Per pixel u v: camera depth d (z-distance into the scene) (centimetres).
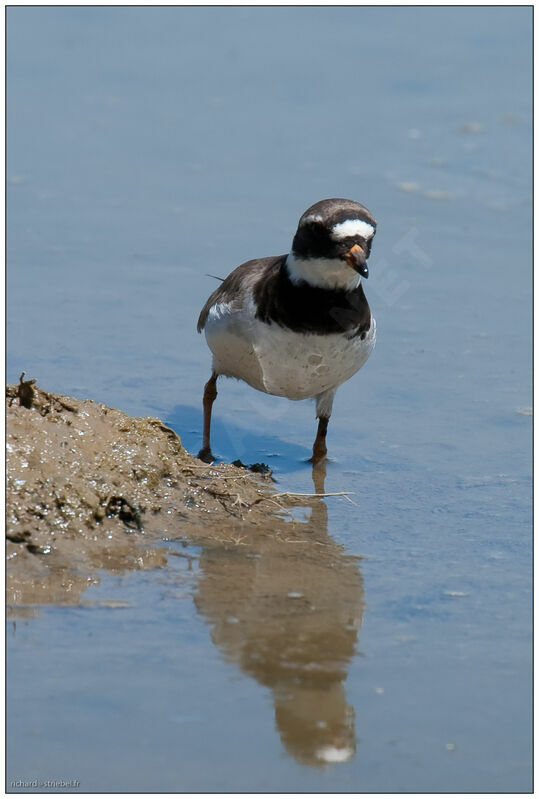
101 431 1062
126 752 705
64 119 2342
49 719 735
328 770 696
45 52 2661
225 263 1789
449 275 1780
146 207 1986
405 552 1020
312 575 961
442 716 758
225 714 747
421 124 2339
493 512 1120
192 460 1134
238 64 2631
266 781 687
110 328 1571
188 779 684
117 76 2559
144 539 1003
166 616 872
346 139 2278
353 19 2858
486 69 2584
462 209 1994
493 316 1656
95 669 794
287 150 2228
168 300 1669
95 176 2100
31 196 2005
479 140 2269
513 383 1465
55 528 968
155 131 2306
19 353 1480
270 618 880
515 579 970
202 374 1477
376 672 808
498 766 705
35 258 1777
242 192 2052
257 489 1148
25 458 993
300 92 2491
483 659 832
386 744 725
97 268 1756
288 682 789
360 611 899
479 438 1320
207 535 1027
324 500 1145
